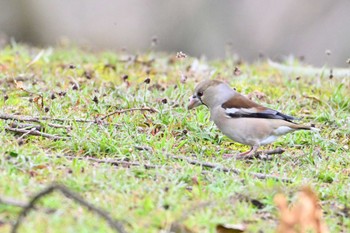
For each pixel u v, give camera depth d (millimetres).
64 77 16391
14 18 28594
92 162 11383
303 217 8789
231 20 28031
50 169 10547
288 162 12172
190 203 9773
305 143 13258
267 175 11227
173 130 13227
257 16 28109
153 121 13445
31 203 8562
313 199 9047
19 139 11781
